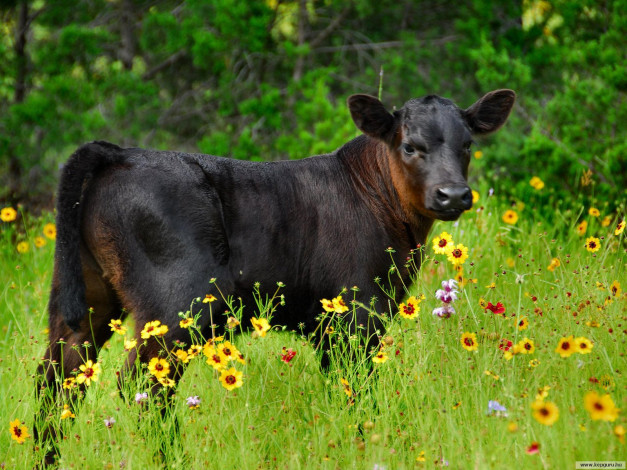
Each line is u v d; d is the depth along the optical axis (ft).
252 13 71.05
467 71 76.69
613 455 21.52
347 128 59.00
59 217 26.07
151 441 23.91
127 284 26.68
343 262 29.07
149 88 69.41
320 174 29.96
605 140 51.37
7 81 71.77
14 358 31.12
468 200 27.68
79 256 26.16
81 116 64.13
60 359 27.30
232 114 77.97
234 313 26.25
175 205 26.58
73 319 25.61
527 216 49.67
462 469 20.57
